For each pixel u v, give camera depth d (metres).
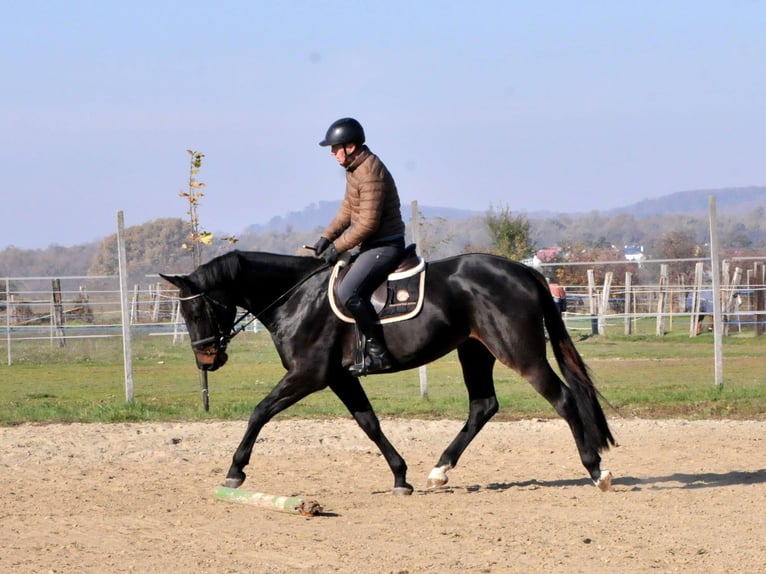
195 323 10.99
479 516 9.70
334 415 16.73
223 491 10.52
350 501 10.58
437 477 11.22
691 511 9.84
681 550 8.34
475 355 11.33
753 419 16.09
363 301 10.55
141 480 11.80
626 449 13.72
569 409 10.57
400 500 10.62
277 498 9.95
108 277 28.69
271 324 11.00
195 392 20.11
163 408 17.22
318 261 10.98
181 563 8.09
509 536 8.86
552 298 10.82
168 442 14.23
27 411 16.97
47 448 13.75
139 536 9.03
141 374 24.06
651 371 22.78
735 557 8.12
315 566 7.96
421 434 14.86
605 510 9.92
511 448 13.91
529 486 11.36
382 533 9.05
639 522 9.37
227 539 8.88
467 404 17.36
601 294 35.06
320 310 10.71
